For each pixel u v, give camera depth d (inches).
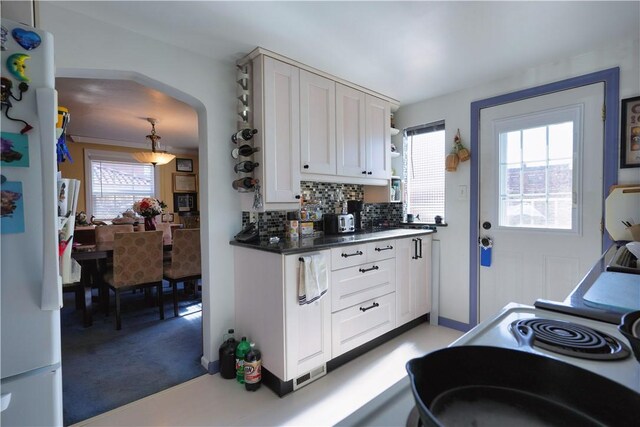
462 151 104.1
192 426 62.8
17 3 41.3
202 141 84.8
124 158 210.8
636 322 22.3
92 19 65.5
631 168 76.8
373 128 108.2
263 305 76.8
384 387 75.4
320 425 63.0
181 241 123.9
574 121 85.1
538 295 92.0
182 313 129.1
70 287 132.7
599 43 77.5
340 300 82.7
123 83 107.7
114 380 79.0
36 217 36.7
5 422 35.0
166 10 63.1
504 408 17.8
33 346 36.4
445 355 19.2
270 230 95.5
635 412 15.7
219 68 84.7
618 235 76.0
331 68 90.0
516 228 95.9
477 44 77.1
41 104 36.5
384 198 118.6
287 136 83.9
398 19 66.5
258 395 72.9
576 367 18.0
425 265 111.2
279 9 63.0
